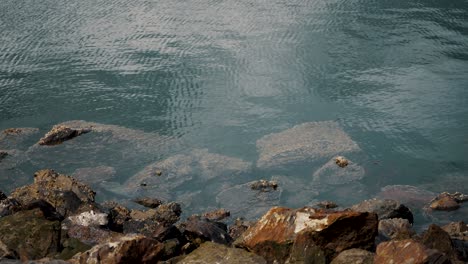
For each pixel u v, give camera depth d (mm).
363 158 14133
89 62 19484
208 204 12453
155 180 13305
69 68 19172
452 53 18969
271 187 12898
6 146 14977
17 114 16781
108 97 17438
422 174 13555
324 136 14945
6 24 22500
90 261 7320
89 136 15273
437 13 21734
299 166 13820
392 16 21609
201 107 16688
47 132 15812
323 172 13492
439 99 16500
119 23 22141
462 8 22031
